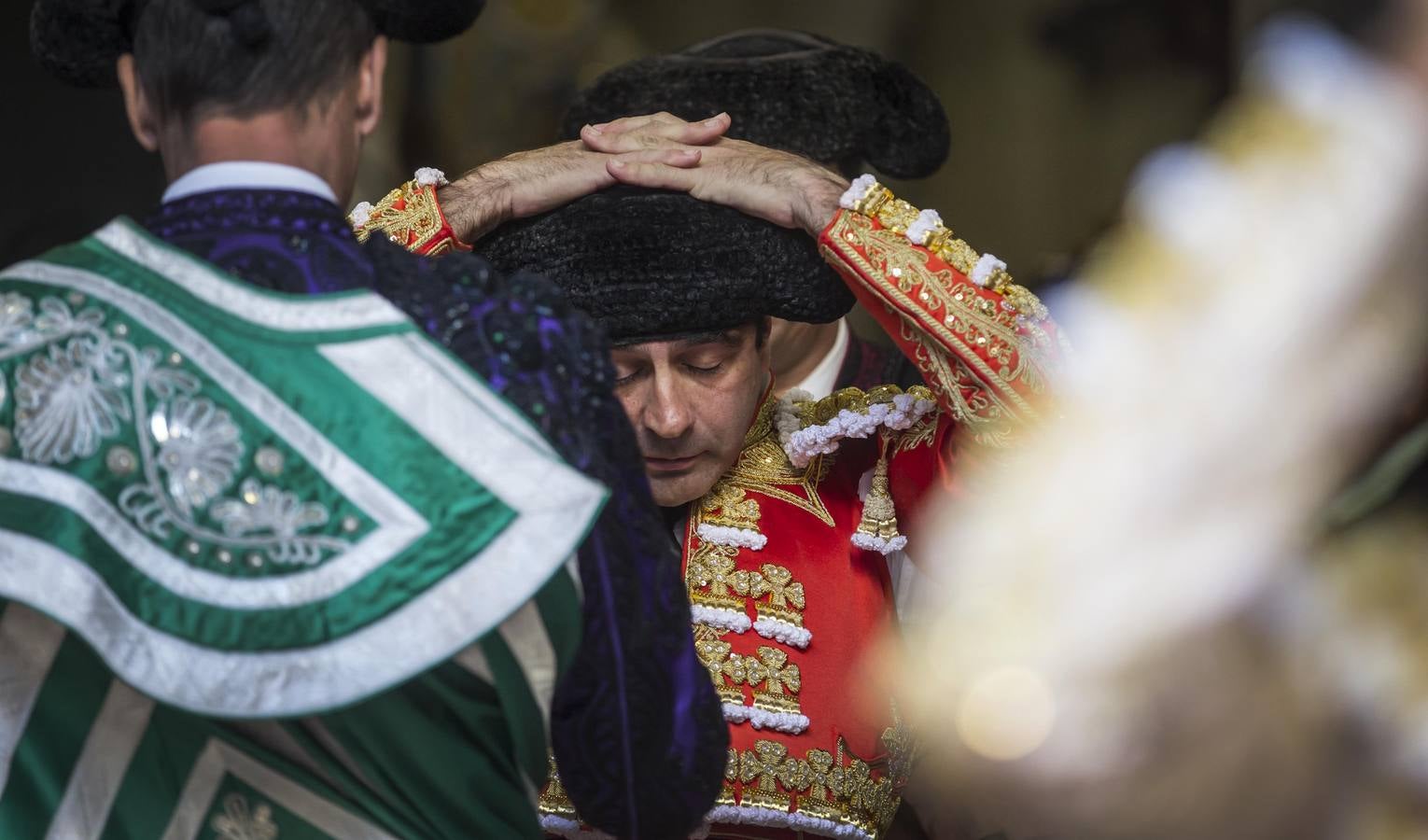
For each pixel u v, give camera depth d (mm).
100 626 3324
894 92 6438
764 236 5066
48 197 13242
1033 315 4984
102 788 3621
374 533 3436
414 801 3695
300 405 3469
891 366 7375
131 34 3852
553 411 3693
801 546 5379
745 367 5172
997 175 22094
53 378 3453
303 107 3756
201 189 3723
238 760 3646
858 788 5137
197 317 3510
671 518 5527
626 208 5035
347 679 3359
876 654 5262
